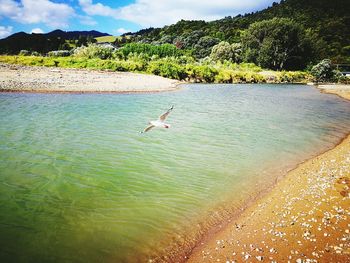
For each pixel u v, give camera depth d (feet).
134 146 71.20
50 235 36.78
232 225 40.73
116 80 194.39
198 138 80.43
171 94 164.45
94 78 192.95
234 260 33.45
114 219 40.83
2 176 51.72
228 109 127.34
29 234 36.78
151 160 62.75
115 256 33.71
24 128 80.89
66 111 104.68
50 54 357.20
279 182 54.44
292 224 39.88
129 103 126.93
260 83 286.25
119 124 90.63
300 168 61.16
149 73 254.27
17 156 60.90
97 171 55.98
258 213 43.47
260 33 378.12
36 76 177.78
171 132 85.40
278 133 89.56
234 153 69.21
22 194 46.24
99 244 35.58
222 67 327.06
